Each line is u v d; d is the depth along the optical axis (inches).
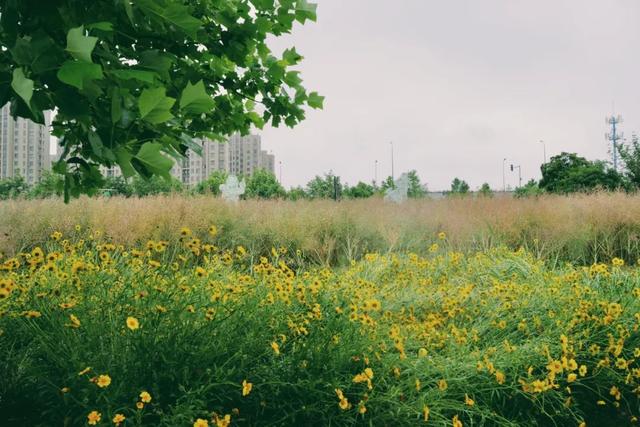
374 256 179.8
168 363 78.9
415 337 114.6
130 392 75.4
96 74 39.2
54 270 103.3
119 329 83.4
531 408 100.2
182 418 71.0
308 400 85.9
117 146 55.0
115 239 243.0
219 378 78.3
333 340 94.4
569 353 104.2
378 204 419.2
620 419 102.7
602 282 152.8
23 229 259.1
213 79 98.0
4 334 93.8
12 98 50.9
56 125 71.9
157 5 54.6
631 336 121.0
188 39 82.4
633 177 751.1
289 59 96.6
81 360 78.4
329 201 421.1
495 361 102.6
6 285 82.1
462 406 90.1
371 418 83.1
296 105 99.7
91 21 58.2
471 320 127.0
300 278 133.6
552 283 149.9
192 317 89.6
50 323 89.5
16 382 86.4
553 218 312.0
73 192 74.8
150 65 58.7
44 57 44.4
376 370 92.6
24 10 53.9
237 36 88.2
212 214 301.9
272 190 1237.7
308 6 86.0
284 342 93.3
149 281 100.0
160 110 46.2
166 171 53.9
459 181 1544.0
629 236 284.2
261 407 84.6
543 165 1157.7
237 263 217.2
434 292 154.1
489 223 313.1
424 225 323.3
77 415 77.4
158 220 279.3
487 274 185.8
